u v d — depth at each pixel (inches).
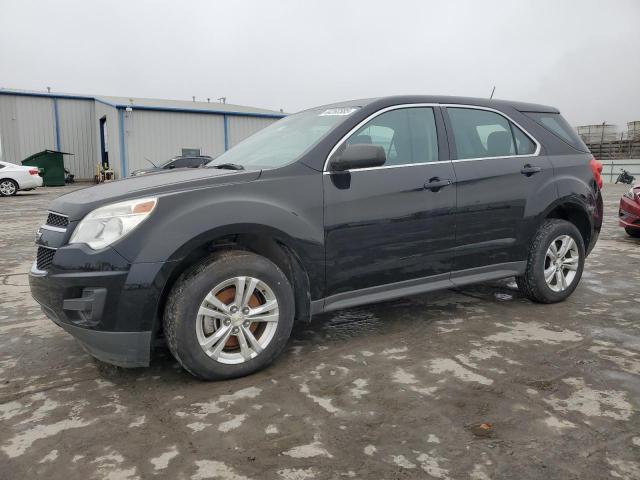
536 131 163.5
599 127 1808.6
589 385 105.5
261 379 110.7
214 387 107.2
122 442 86.3
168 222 103.1
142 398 102.7
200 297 104.7
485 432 87.5
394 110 137.6
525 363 117.4
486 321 149.0
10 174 735.7
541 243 157.9
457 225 141.3
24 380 112.3
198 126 1119.6
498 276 152.5
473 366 116.0
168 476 76.5
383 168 130.2
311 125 140.4
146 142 1073.5
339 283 125.0
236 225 108.0
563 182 161.8
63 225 109.1
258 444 84.8
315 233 118.9
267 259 113.1
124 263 100.2
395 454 81.2
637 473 75.8
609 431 87.4
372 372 113.5
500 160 151.3
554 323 146.7
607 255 258.4
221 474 76.7
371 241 127.6
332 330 142.7
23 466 79.8
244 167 129.3
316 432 88.4
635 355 122.0
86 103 1288.1
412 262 135.0
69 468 79.0
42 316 160.9
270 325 114.2
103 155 1256.8
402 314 157.0
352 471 76.9
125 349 103.0
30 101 1232.8
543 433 86.9
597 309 160.9
